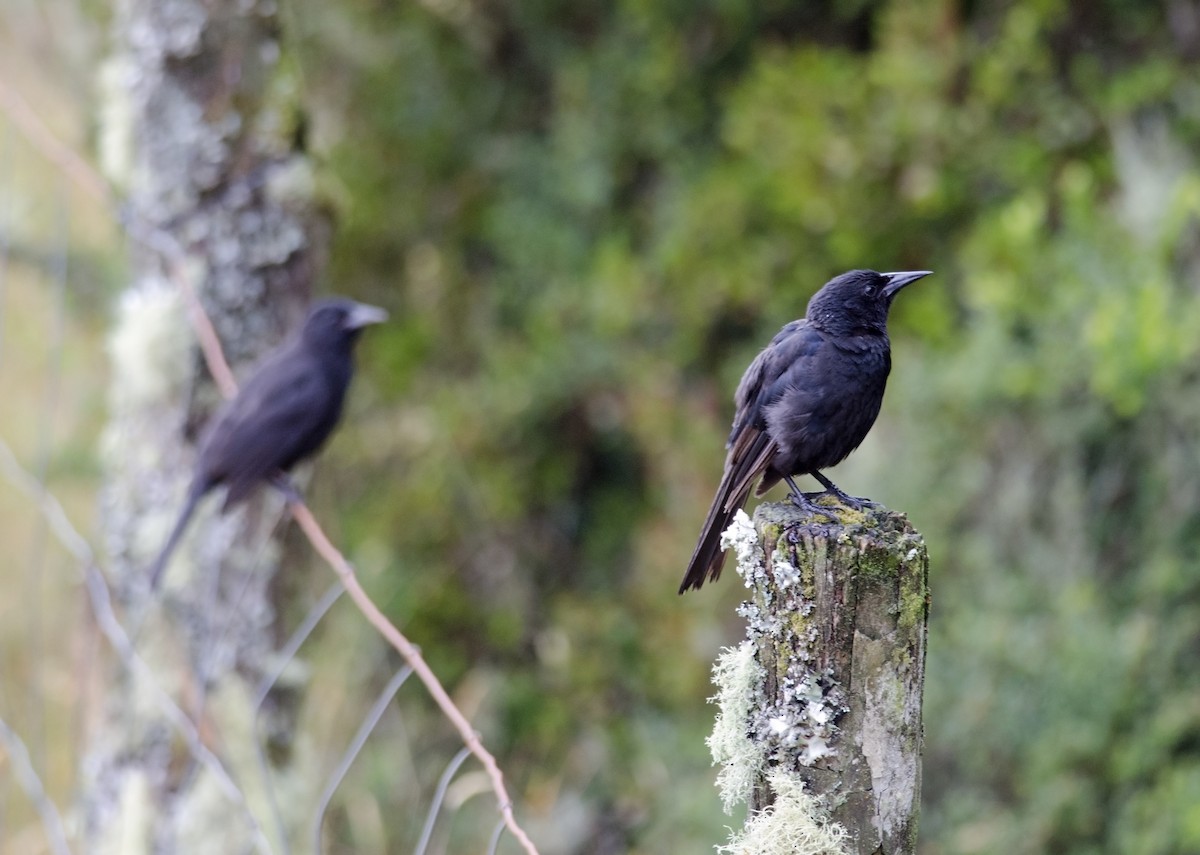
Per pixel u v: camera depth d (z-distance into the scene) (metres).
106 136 10.55
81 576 10.23
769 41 15.62
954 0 13.84
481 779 9.70
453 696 14.86
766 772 5.10
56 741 10.37
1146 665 10.93
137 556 10.11
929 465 11.70
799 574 5.05
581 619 15.33
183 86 10.16
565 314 16.17
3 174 12.98
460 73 16.95
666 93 15.91
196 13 10.05
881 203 13.99
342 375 10.14
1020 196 12.94
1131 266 11.45
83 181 9.86
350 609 12.51
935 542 11.35
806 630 5.04
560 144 16.52
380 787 12.43
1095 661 10.79
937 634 11.24
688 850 12.27
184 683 9.81
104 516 10.41
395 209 16.94
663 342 15.58
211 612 8.84
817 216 14.12
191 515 9.62
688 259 15.02
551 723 14.78
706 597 14.32
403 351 16.69
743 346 15.08
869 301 7.86
